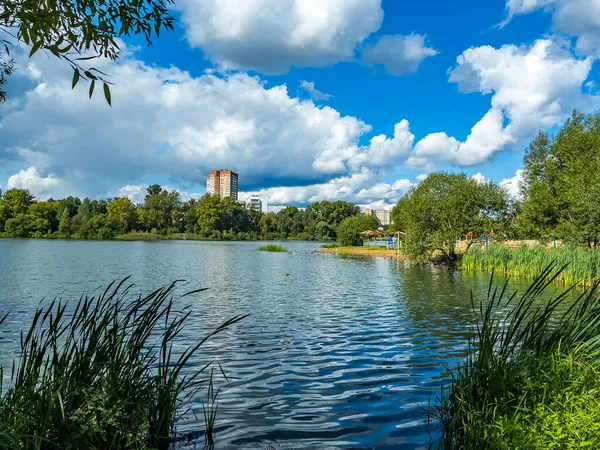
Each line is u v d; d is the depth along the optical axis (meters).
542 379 4.80
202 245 79.50
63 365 4.16
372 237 88.56
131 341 4.64
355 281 24.67
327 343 10.25
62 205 115.25
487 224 36.88
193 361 8.64
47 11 3.07
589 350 5.29
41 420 3.65
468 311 14.66
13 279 22.78
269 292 19.86
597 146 33.09
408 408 6.23
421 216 38.97
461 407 4.91
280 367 8.33
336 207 139.00
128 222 119.69
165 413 4.87
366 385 7.28
